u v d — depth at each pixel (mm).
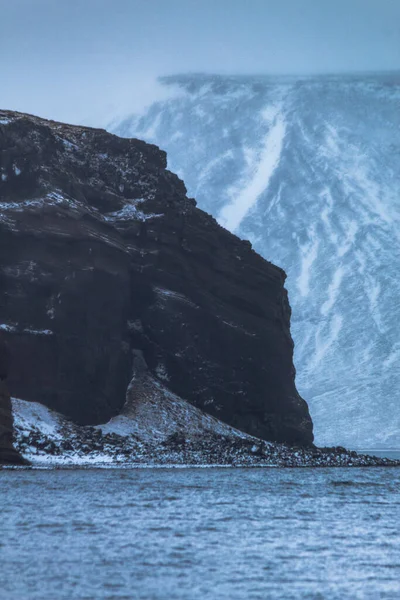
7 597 94938
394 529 140000
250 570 108062
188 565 110188
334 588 100500
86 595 96250
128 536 128250
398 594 98312
